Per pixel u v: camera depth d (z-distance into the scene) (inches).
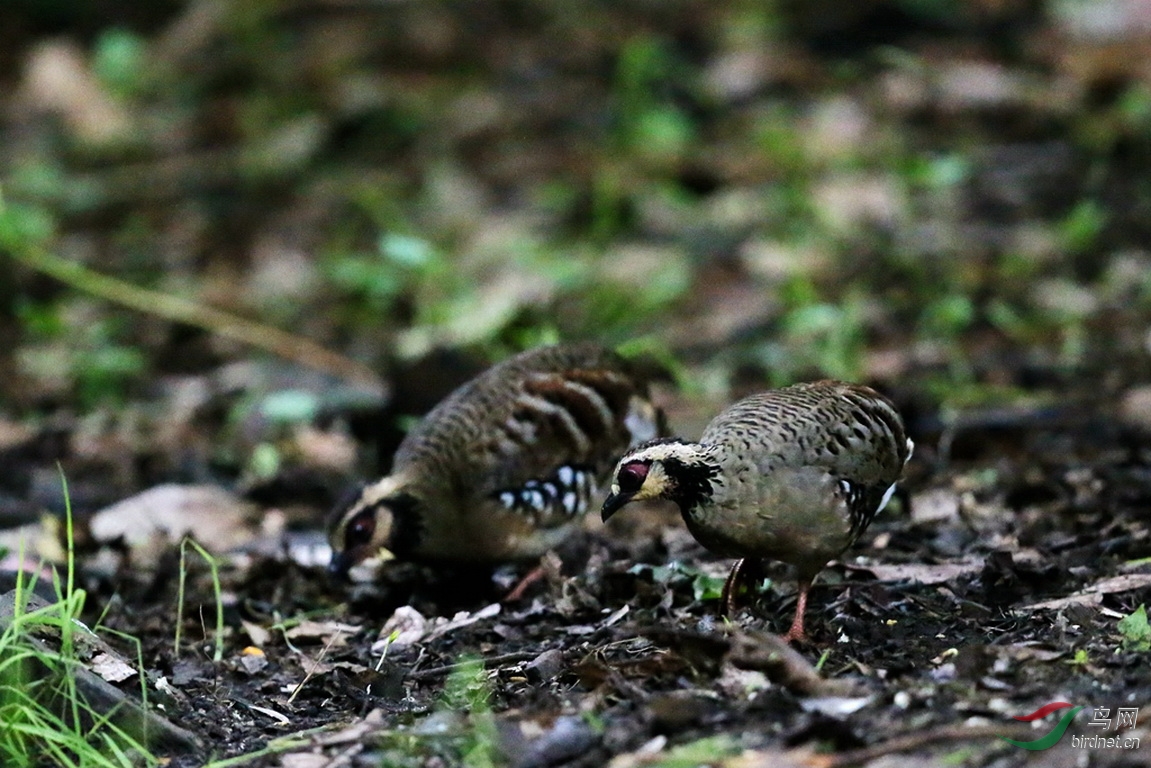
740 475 310.0
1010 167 735.7
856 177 707.4
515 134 837.8
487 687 307.4
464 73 913.5
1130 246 645.3
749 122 805.2
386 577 406.3
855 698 279.0
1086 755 252.5
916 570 358.6
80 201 803.4
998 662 293.3
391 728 289.4
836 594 346.9
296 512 474.3
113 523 460.1
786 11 924.6
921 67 807.7
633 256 676.7
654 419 414.6
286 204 800.3
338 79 907.4
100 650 314.8
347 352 624.4
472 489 390.0
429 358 546.3
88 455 536.7
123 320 670.5
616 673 294.0
